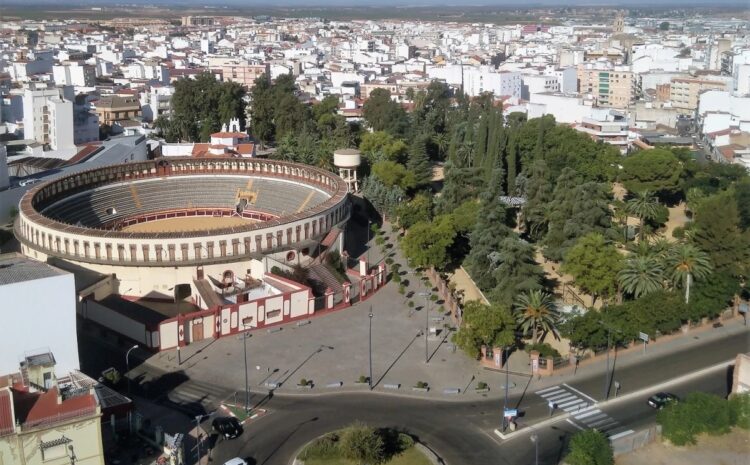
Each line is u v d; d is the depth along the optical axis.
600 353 146.50
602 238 171.88
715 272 166.50
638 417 123.88
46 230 175.12
